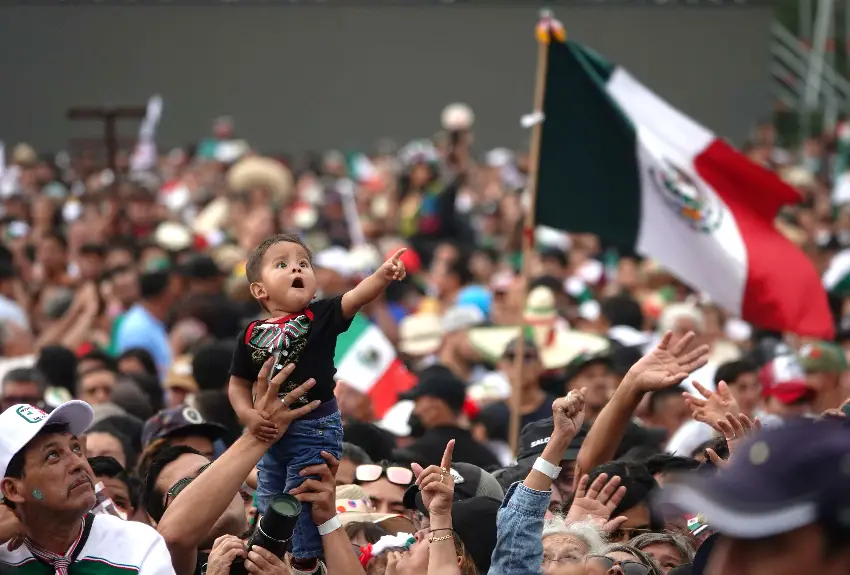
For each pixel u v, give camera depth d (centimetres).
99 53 8175
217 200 6166
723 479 711
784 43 8188
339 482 1750
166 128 8338
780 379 2303
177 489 1380
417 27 8519
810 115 7712
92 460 1664
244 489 1622
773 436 707
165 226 5041
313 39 8488
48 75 8100
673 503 745
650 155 2361
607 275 5031
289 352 1254
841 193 6041
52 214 5575
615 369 2483
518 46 8500
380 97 8525
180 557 1262
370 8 8488
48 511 1215
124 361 2823
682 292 4169
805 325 2320
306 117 8488
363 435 1950
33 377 2238
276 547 1202
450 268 4531
